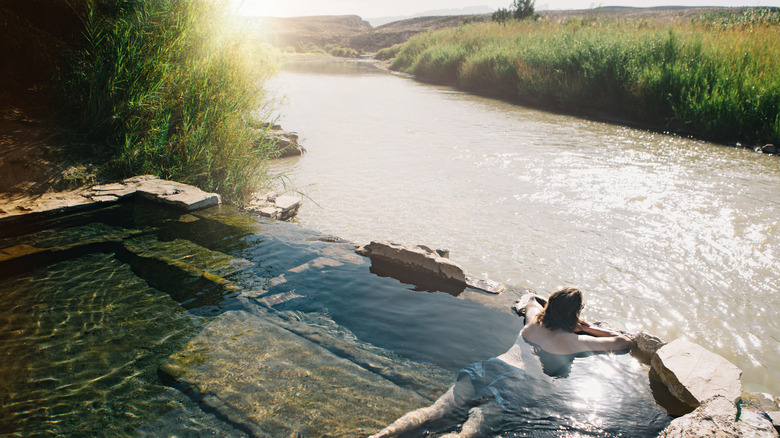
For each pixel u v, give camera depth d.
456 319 3.81
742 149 11.03
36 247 4.88
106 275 4.35
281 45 71.38
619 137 12.30
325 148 10.95
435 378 3.08
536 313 3.69
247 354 3.26
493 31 27.52
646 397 2.91
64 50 7.39
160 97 7.19
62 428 2.57
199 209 6.17
